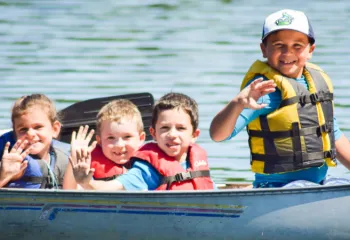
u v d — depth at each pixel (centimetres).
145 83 2588
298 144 1312
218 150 1872
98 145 1376
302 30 1317
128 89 2489
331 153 1340
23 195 1255
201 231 1246
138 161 1281
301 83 1348
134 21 3822
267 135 1317
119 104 1363
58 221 1261
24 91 2438
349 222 1237
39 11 4006
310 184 1280
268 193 1232
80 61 2953
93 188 1240
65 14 3966
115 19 3878
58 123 1355
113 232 1254
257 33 3494
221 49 3173
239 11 4091
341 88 2438
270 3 4322
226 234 1247
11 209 1266
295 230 1242
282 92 1316
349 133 1959
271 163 1322
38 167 1312
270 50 1335
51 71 2759
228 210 1237
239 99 1214
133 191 1226
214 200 1232
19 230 1273
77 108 1565
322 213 1237
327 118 1342
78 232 1261
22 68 2797
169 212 1238
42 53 3072
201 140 1952
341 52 2992
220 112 1239
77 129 1564
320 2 4300
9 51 3094
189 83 2578
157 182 1274
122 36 3459
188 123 1280
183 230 1246
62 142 1522
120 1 4403
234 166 1744
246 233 1246
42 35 3428
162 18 3925
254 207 1237
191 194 1227
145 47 3247
